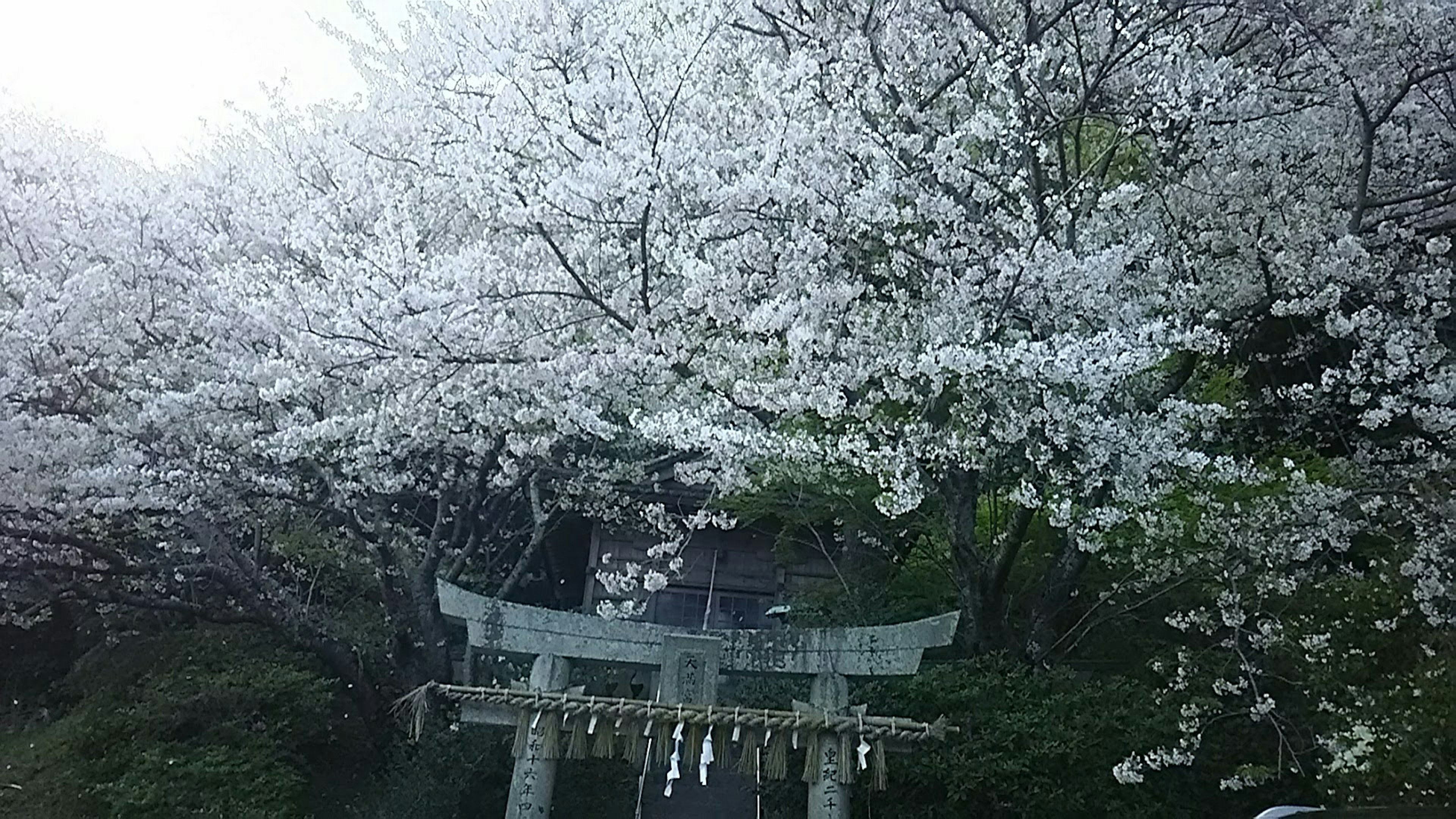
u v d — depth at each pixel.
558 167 6.46
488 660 8.03
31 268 7.57
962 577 7.23
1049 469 6.40
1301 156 7.63
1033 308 6.46
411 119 8.20
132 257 7.64
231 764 7.10
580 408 6.15
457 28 7.61
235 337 7.51
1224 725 6.75
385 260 6.18
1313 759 6.37
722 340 6.52
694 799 7.38
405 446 7.24
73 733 7.75
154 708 7.69
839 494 7.88
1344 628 6.53
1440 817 4.62
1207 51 7.79
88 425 7.31
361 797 7.42
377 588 9.45
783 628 5.93
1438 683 5.54
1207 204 7.46
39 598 8.75
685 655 5.60
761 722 5.30
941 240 6.27
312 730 7.68
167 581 8.95
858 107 6.84
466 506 8.62
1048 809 6.18
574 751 5.38
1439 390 5.93
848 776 5.23
